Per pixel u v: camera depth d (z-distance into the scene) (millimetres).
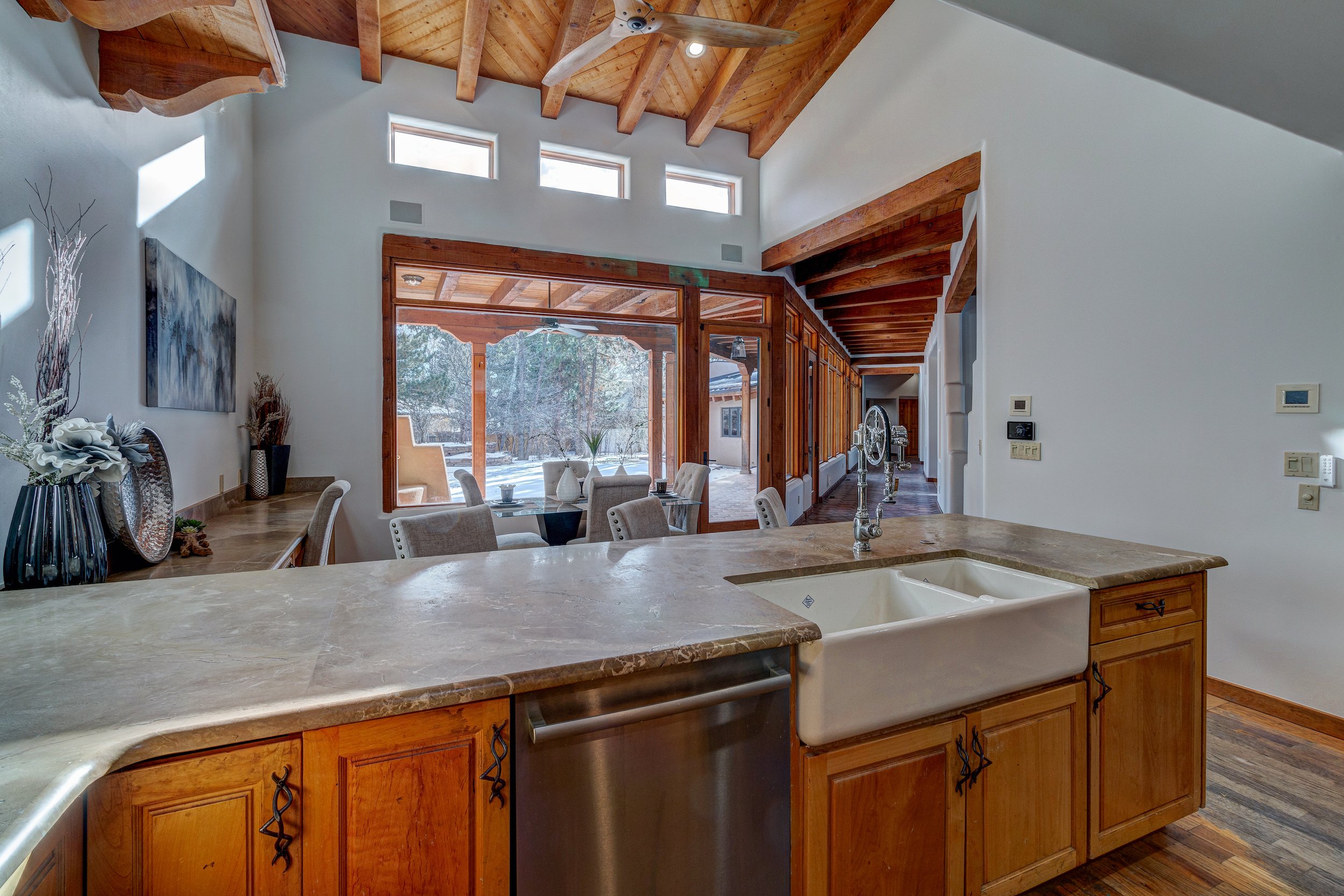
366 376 4594
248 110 4121
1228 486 2631
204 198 3188
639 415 5641
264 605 1377
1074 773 1561
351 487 4504
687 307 5777
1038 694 1504
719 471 5961
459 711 975
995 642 1418
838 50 4793
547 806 1027
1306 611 2430
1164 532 2838
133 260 2365
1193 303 2725
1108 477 3047
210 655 1072
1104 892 1621
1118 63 1868
